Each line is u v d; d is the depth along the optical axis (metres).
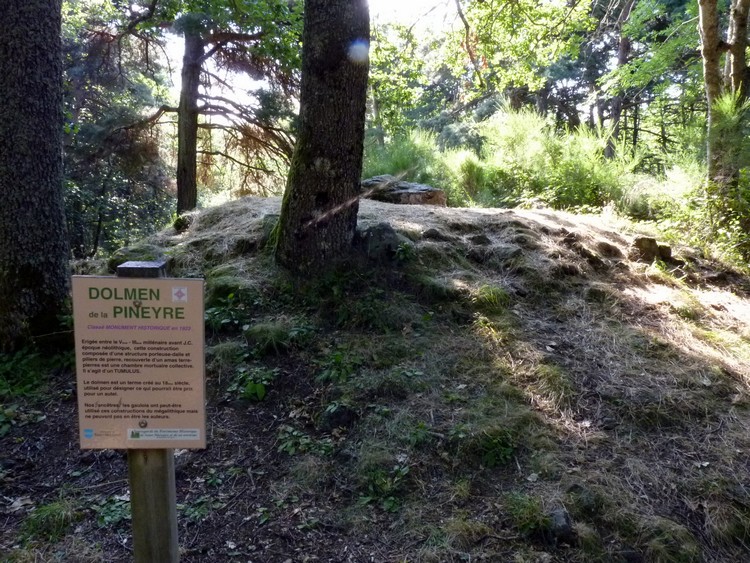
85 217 18.39
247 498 3.38
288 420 3.96
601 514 3.20
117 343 2.26
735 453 3.68
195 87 13.70
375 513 3.28
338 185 5.18
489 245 5.99
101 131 14.66
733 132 7.91
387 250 5.41
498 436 3.67
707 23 8.57
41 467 3.70
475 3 10.23
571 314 5.16
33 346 4.73
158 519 2.41
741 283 6.47
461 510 3.26
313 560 2.98
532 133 10.84
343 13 4.83
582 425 3.88
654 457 3.65
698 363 4.55
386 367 4.34
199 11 11.94
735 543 3.14
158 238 6.64
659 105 21.45
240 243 5.86
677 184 8.91
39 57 4.70
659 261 6.41
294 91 13.61
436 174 10.92
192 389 2.30
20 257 4.71
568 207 9.19
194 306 2.26
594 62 23.14
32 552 3.02
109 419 2.31
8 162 4.65
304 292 5.11
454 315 4.94
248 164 14.95
